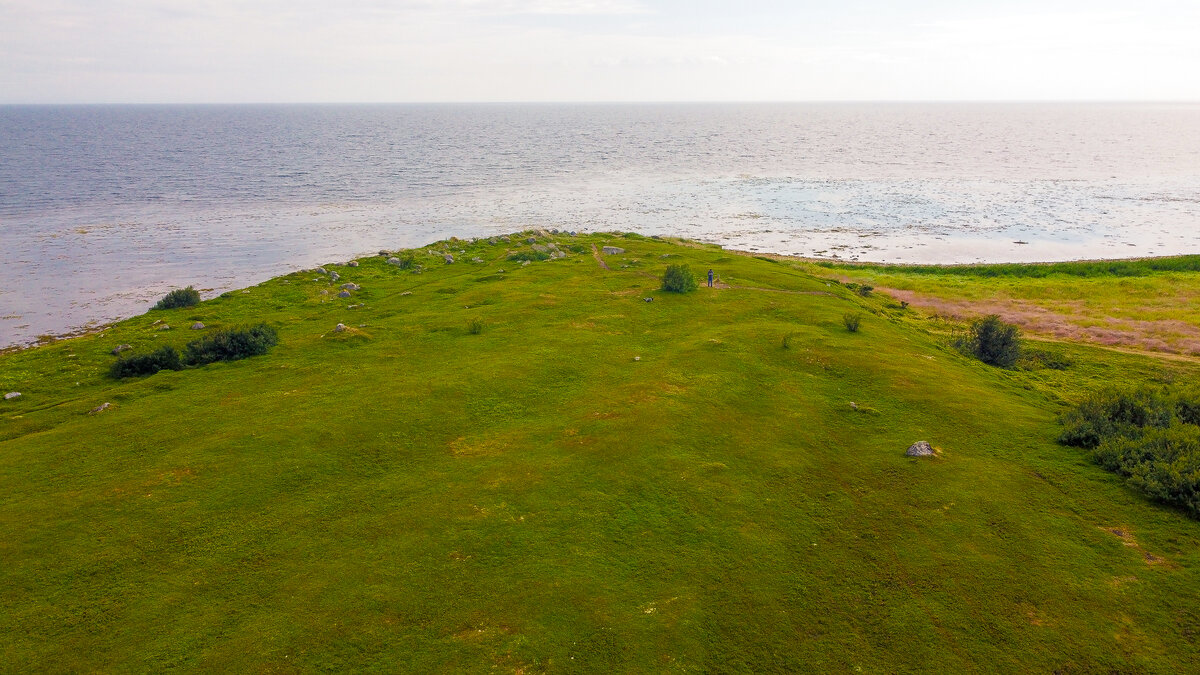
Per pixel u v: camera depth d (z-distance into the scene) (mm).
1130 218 119188
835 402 32469
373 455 27203
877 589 19453
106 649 17031
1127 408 29484
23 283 71750
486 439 28688
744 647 17375
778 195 146125
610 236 88125
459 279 62688
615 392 33188
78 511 23188
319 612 18266
